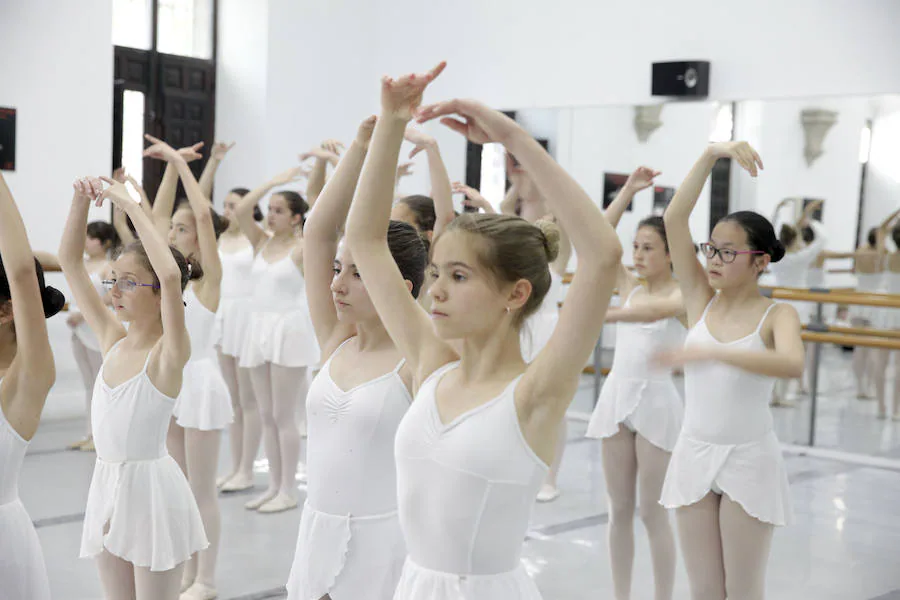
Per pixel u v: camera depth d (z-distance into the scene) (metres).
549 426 1.85
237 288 6.05
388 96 1.95
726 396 3.09
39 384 2.45
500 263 1.84
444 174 3.27
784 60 7.32
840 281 6.99
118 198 2.94
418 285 2.46
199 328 4.29
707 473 3.10
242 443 5.72
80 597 3.92
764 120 7.37
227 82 9.07
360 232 2.05
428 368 2.01
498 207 8.46
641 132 7.91
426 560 1.89
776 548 4.79
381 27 9.45
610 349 7.95
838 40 7.10
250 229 5.97
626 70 8.03
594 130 8.15
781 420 7.14
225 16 9.05
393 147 2.00
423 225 3.43
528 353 4.93
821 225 7.05
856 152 6.97
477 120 1.78
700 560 3.15
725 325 3.19
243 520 5.01
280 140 8.99
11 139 7.00
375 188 2.02
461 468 1.83
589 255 1.76
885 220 6.82
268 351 5.25
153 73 8.66
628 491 3.87
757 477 3.06
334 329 2.50
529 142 1.76
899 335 6.70
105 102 7.55
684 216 3.30
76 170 7.40
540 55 8.48
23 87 7.06
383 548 2.36
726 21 7.55
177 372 2.97
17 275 2.40
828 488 5.99
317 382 2.44
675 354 2.60
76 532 4.71
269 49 8.83
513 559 1.89
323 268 2.48
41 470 5.83
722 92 7.56
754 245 3.14
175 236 5.20
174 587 2.98
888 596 4.18
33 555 2.47
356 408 2.35
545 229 2.40
